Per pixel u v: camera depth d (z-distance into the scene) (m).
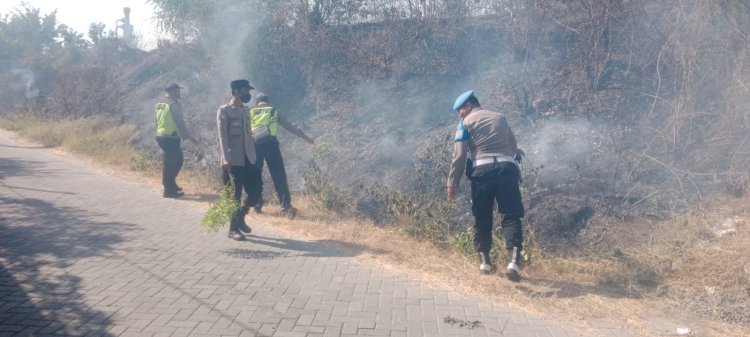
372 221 7.75
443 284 5.48
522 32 9.85
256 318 4.64
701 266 5.46
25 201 8.49
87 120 15.57
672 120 7.47
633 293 5.31
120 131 13.88
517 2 9.80
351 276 5.63
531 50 9.84
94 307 4.78
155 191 9.56
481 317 4.77
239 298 5.03
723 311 4.90
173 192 9.13
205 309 4.79
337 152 9.71
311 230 7.23
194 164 11.11
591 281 5.61
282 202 8.05
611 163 7.56
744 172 6.63
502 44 10.35
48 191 9.23
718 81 7.45
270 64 12.83
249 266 5.86
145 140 13.61
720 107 7.37
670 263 5.60
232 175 6.77
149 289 5.19
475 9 10.63
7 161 12.12
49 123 16.77
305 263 6.00
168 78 16.03
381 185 8.55
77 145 13.53
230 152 6.77
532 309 4.97
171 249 6.38
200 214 8.05
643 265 5.68
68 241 6.59
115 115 15.76
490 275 5.69
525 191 7.06
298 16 12.54
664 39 8.34
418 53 11.38
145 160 11.33
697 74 7.64
